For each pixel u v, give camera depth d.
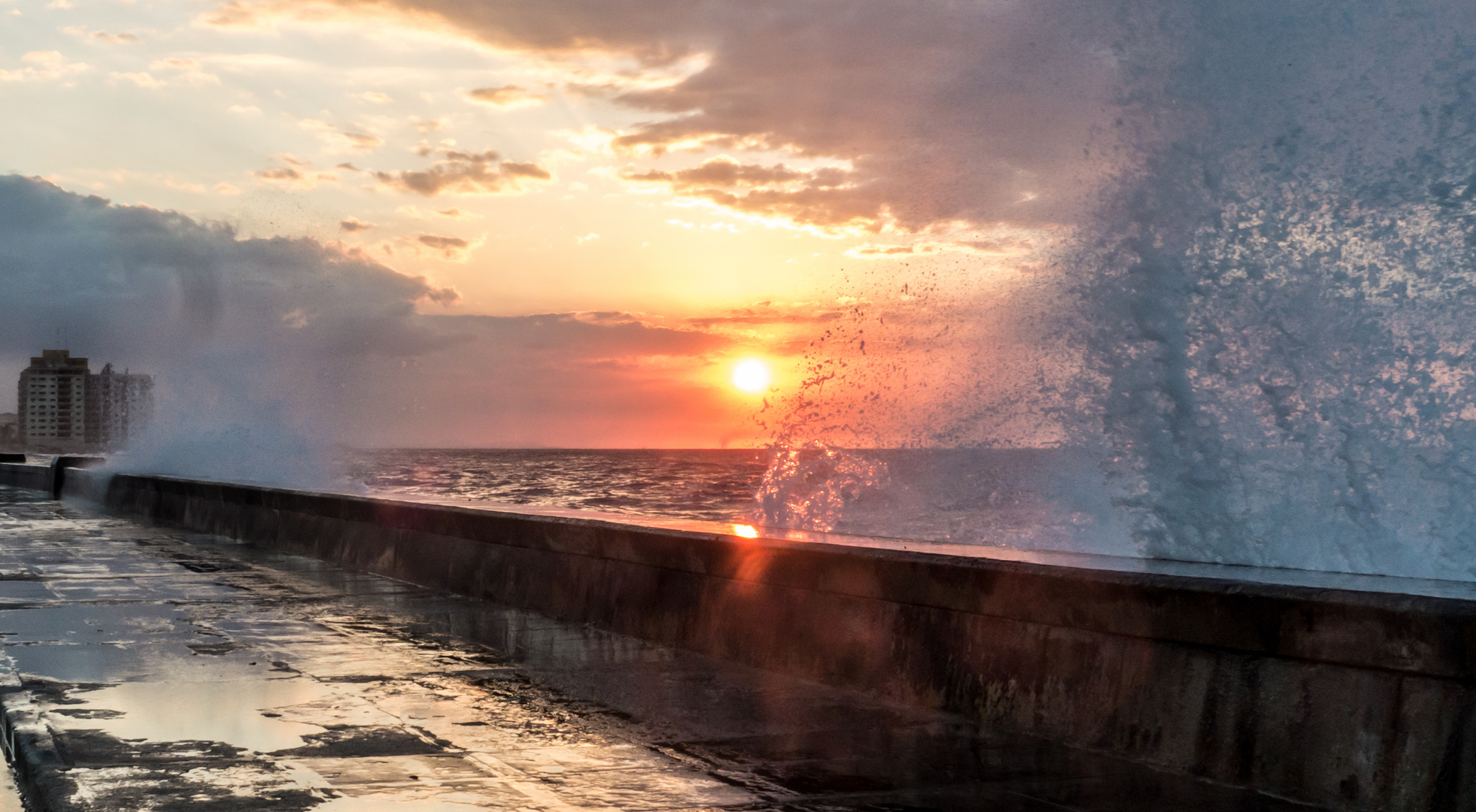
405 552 10.42
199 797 3.75
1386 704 3.60
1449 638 3.44
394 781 3.98
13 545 13.73
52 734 4.58
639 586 7.22
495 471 80.44
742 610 6.34
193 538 14.94
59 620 7.81
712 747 4.50
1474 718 3.38
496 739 4.60
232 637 7.13
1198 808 3.71
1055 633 4.70
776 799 3.82
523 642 6.94
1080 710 4.52
